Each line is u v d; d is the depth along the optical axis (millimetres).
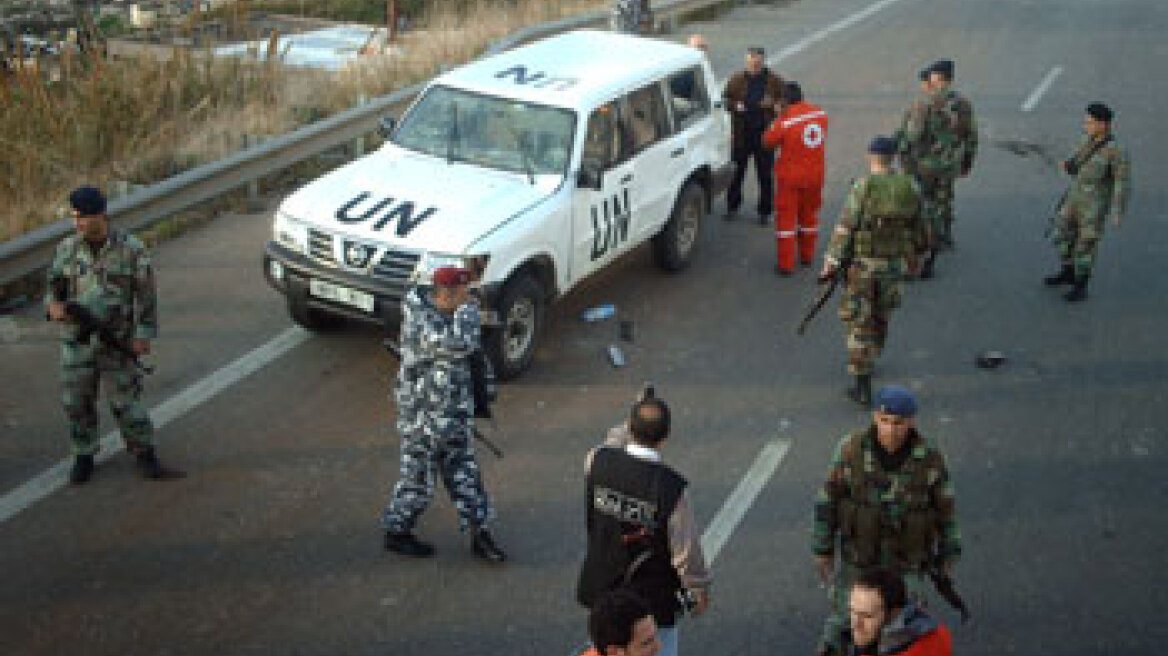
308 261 8469
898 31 21266
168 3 21922
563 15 19797
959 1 24750
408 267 8117
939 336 9781
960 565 6832
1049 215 12500
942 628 4492
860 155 14086
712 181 11031
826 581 5492
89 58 13992
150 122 12914
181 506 7082
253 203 11773
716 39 19875
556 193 8852
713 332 9719
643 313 10008
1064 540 7105
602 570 5070
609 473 4996
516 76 9789
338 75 16172
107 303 6863
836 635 5426
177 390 8375
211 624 6094
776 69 17938
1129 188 9953
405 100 13352
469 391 6422
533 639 6082
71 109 12531
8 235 10133
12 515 6898
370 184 8852
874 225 8102
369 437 7938
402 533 6672
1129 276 11055
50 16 21469
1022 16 23156
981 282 10883
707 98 10914
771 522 7184
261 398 8352
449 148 9312
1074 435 8305
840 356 9398
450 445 6469
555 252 8852
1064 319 10164
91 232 6781
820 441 8125
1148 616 6449
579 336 9523
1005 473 7805
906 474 5051
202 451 7664
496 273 8188
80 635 5961
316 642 5996
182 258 10602
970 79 17812
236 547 6730
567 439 8016
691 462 7797
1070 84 17672
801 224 10953
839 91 16891
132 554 6617
